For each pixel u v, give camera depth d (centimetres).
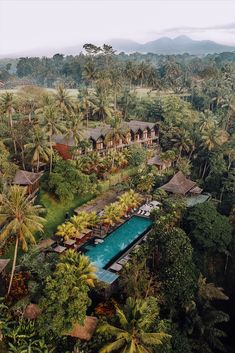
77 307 3206
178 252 4234
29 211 3825
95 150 8244
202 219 5278
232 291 5175
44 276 3888
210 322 3809
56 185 6247
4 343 3322
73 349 3206
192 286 4019
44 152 6656
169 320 3534
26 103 9394
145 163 8281
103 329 3047
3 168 5988
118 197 6500
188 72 17375
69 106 8794
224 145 8088
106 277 4222
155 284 3991
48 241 5181
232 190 6962
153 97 12562
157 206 6438
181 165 7925
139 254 4419
